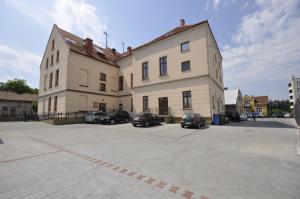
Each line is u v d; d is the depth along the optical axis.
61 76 22.66
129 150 7.12
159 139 9.66
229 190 3.56
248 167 4.98
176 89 20.05
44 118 24.28
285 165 5.14
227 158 5.91
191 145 8.05
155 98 21.94
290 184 3.83
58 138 10.11
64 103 21.22
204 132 12.13
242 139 9.40
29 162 5.53
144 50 23.94
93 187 3.72
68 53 22.02
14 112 34.50
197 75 18.50
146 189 3.61
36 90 48.38
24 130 13.95
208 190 3.56
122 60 29.42
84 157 6.09
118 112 21.22
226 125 17.23
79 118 21.31
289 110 71.94
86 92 23.78
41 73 28.67
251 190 3.55
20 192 3.51
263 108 58.34
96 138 10.07
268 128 14.44
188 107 19.02
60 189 3.64
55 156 6.23
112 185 3.81
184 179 4.13
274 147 7.44
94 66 25.48
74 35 27.52
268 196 3.31
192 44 19.31
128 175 4.40
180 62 20.08
